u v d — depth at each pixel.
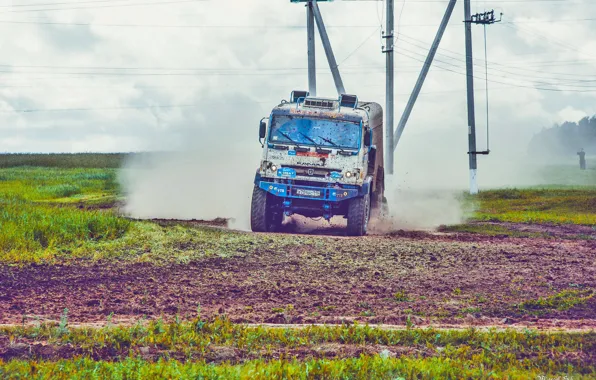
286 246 28.23
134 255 26.00
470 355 13.84
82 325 15.46
